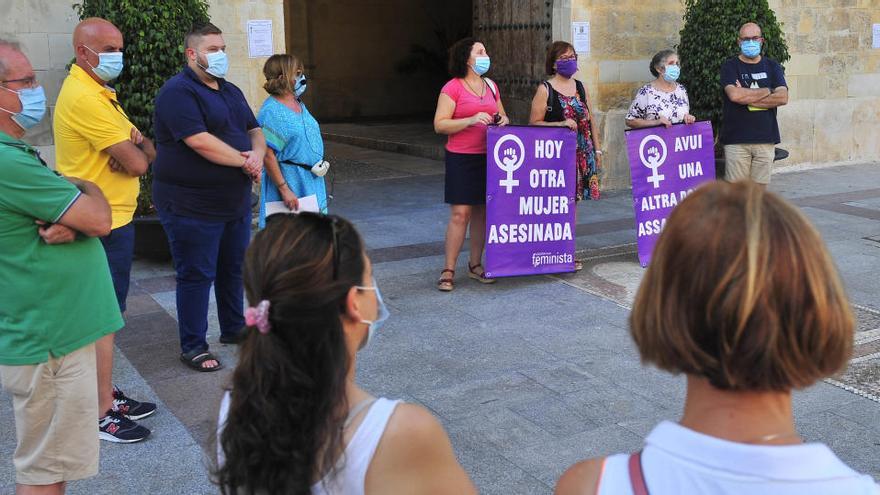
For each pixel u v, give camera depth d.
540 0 10.13
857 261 6.80
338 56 17.80
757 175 7.54
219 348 5.03
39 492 2.88
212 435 1.62
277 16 8.24
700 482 1.08
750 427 1.11
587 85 9.91
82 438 2.88
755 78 7.37
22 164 2.67
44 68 7.23
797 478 1.06
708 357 1.08
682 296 1.10
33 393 2.79
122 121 4.24
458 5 18.66
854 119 11.95
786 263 1.05
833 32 11.49
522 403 4.25
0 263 2.72
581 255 7.17
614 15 9.91
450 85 5.97
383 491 1.48
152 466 3.64
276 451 1.44
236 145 4.57
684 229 1.11
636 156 6.59
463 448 3.78
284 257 1.49
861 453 3.70
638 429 3.96
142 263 6.93
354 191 10.05
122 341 5.12
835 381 4.49
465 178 6.05
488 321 5.49
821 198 9.46
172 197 4.47
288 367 1.45
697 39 9.41
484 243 6.42
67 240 2.76
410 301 5.91
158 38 6.51
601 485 1.17
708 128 6.80
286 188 5.20
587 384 4.48
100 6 6.65
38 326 2.75
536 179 6.23
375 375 4.61
